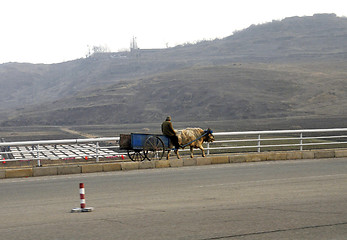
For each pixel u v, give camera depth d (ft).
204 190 42.32
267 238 23.09
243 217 28.50
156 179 52.34
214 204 33.99
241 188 42.98
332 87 565.94
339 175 52.16
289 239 22.85
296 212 29.94
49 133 410.93
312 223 26.45
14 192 45.01
